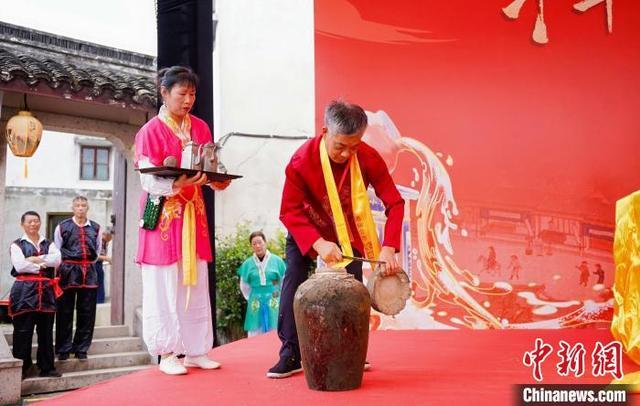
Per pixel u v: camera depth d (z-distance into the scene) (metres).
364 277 5.42
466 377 2.94
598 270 5.55
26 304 6.39
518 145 5.68
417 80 5.77
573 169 5.64
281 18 10.12
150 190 3.07
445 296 5.64
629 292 3.24
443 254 5.67
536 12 5.74
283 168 9.95
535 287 5.58
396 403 2.36
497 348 4.05
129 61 8.17
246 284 6.96
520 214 5.64
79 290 6.98
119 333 7.73
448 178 5.71
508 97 5.71
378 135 5.74
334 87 5.74
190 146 3.10
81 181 15.06
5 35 7.34
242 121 9.88
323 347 2.58
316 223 3.07
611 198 5.60
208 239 3.34
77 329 7.01
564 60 5.70
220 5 10.01
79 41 7.81
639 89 5.65
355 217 2.95
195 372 3.15
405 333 5.00
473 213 5.67
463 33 5.78
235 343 4.26
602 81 5.67
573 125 5.66
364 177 3.10
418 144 5.73
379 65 5.77
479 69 5.75
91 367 6.98
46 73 6.30
